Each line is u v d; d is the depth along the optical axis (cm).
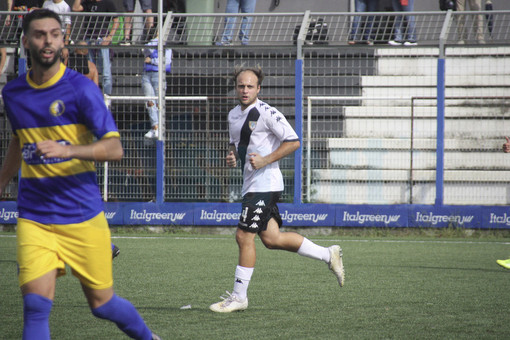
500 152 4566
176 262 2764
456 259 2908
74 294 1978
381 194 4438
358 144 4478
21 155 1167
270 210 1791
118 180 4197
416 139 4562
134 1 5338
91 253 1107
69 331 1477
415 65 4938
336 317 1652
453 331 1490
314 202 4406
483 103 4859
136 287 2131
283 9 5559
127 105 4375
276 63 4419
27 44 1070
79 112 1091
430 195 4441
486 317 1655
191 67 4403
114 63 4747
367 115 4725
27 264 1080
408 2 4778
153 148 4194
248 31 4794
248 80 1791
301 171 4056
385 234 4025
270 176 1789
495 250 3275
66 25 4159
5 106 1114
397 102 4853
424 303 1850
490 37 4925
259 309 1764
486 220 3978
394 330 1499
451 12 4025
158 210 4119
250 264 1767
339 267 1886
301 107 4041
